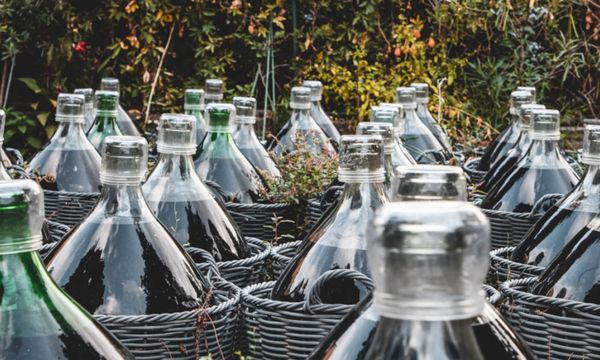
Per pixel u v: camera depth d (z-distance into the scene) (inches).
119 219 89.2
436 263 36.1
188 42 371.9
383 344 38.6
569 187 137.6
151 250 88.8
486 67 362.9
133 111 356.2
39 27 343.9
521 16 365.7
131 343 85.4
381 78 368.8
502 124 364.2
